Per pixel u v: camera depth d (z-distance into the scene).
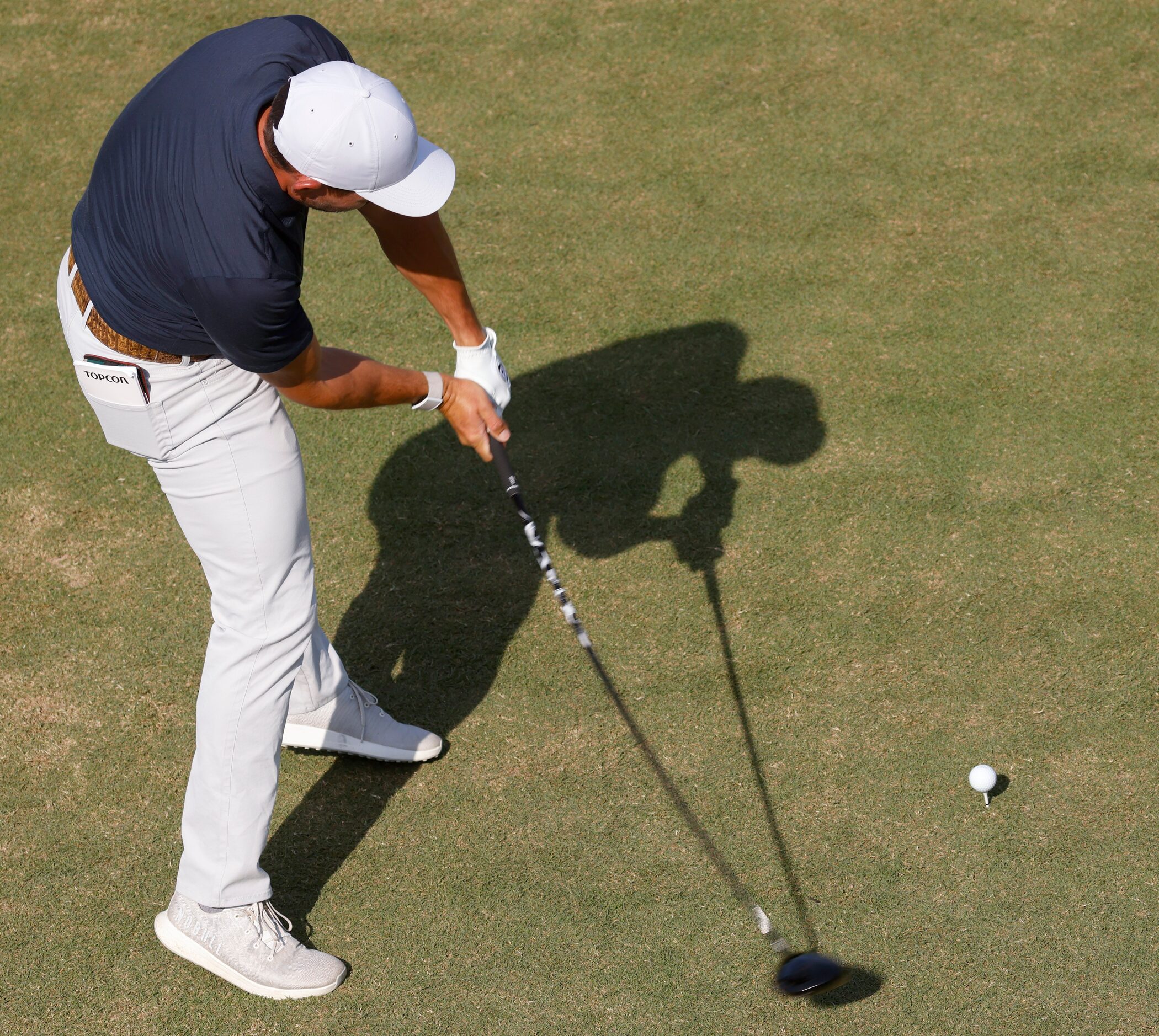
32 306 20.00
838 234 20.59
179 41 26.06
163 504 16.73
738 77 24.31
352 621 15.15
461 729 13.86
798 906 11.91
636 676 14.27
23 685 14.43
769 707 13.80
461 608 15.23
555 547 15.88
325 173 9.11
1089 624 14.42
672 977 11.42
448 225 21.25
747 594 15.11
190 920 11.44
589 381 18.22
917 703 13.73
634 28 25.81
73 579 15.70
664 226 20.98
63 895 12.37
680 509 16.25
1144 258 19.69
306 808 13.17
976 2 25.83
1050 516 15.75
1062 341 18.31
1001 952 11.43
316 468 17.17
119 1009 11.45
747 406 17.66
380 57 25.28
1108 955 11.35
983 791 12.50
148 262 9.45
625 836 12.66
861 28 25.38
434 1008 11.32
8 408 18.23
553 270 20.27
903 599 14.89
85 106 24.45
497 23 26.17
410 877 12.42
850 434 17.09
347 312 19.67
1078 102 23.11
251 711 11.01
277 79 9.52
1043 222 20.53
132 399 10.21
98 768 13.55
